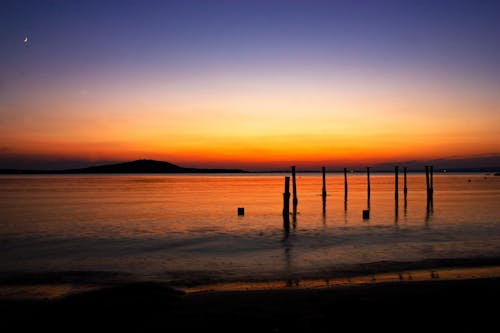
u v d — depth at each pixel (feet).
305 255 61.67
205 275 49.90
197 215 114.83
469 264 53.83
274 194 214.90
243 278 48.16
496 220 101.45
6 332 30.27
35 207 138.62
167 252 64.90
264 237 78.48
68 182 436.35
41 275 50.75
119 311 32.68
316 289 39.86
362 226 92.79
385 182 428.15
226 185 360.48
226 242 73.36
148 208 135.23
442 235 79.66
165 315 32.24
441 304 34.68
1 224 97.04
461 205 140.77
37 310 35.09
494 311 33.22
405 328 29.84
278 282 46.19
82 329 29.89
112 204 150.82
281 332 29.17
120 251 65.87
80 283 47.01
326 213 118.32
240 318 31.73
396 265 53.67
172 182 449.48
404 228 89.35
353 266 53.52
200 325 30.37
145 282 46.11
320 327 30.01
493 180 470.39
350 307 33.94
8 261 59.06
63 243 73.10
